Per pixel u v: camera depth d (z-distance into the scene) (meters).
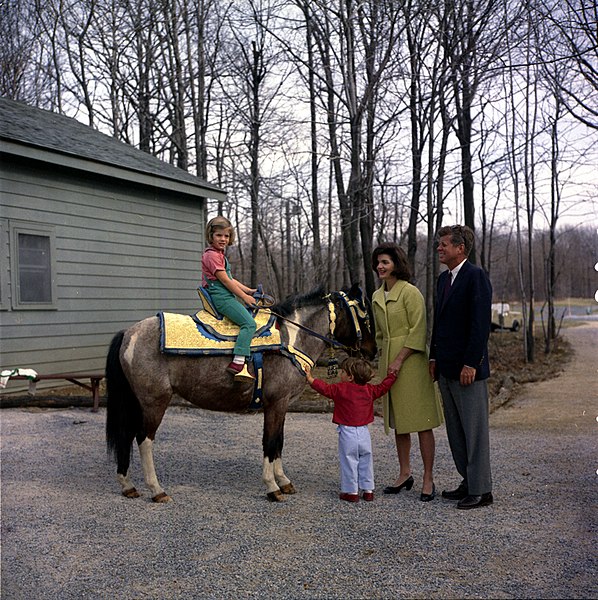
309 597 3.22
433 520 4.34
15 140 9.04
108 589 3.37
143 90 22.41
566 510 4.51
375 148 13.40
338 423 4.90
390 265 5.06
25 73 23.30
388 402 5.09
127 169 10.85
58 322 10.09
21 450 6.58
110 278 10.96
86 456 6.36
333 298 5.32
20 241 9.52
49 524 4.36
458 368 4.60
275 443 4.99
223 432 7.58
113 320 11.03
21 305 9.50
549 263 18.81
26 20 22.39
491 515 4.43
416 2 11.67
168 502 4.86
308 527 4.24
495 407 8.90
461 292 4.64
